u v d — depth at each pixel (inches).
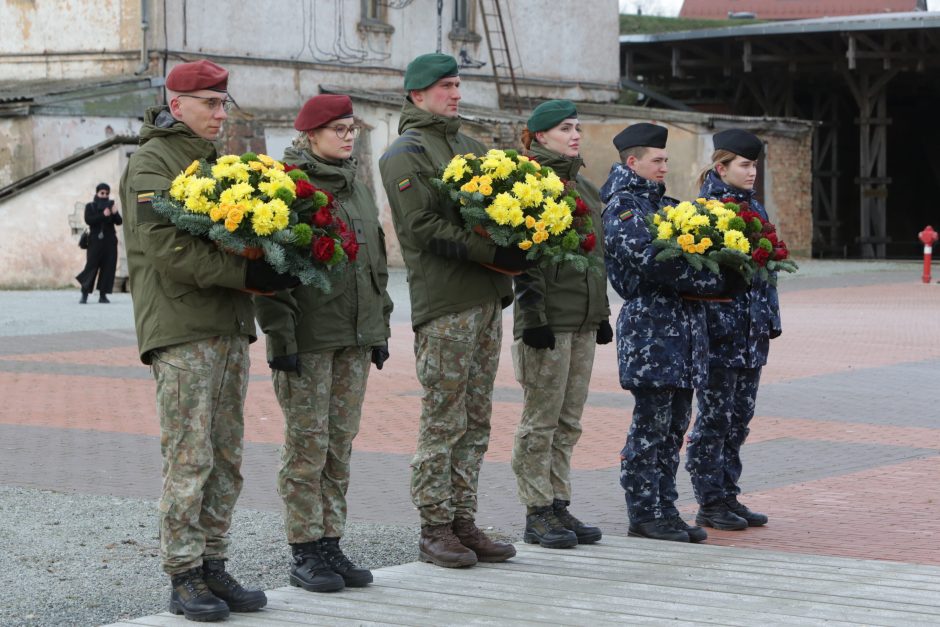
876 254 1525.6
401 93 1320.1
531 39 1476.4
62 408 484.7
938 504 323.3
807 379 561.6
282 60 1267.2
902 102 1776.6
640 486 279.0
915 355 642.2
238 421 219.5
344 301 231.6
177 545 213.0
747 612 214.8
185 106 214.5
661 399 275.1
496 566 249.9
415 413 476.4
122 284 1023.6
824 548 276.5
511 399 512.4
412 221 242.7
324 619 212.7
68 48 1222.9
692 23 1795.0
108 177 1026.7
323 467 235.9
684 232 263.0
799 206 1355.8
